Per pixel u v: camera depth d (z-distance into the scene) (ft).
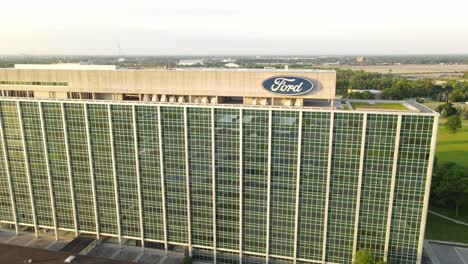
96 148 291.17
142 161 286.05
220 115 260.21
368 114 236.02
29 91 306.14
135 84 283.18
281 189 267.59
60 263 249.96
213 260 299.58
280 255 284.61
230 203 280.72
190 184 283.18
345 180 253.85
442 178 400.47
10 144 307.37
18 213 329.52
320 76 254.06
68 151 296.51
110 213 307.99
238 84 266.36
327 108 248.52
